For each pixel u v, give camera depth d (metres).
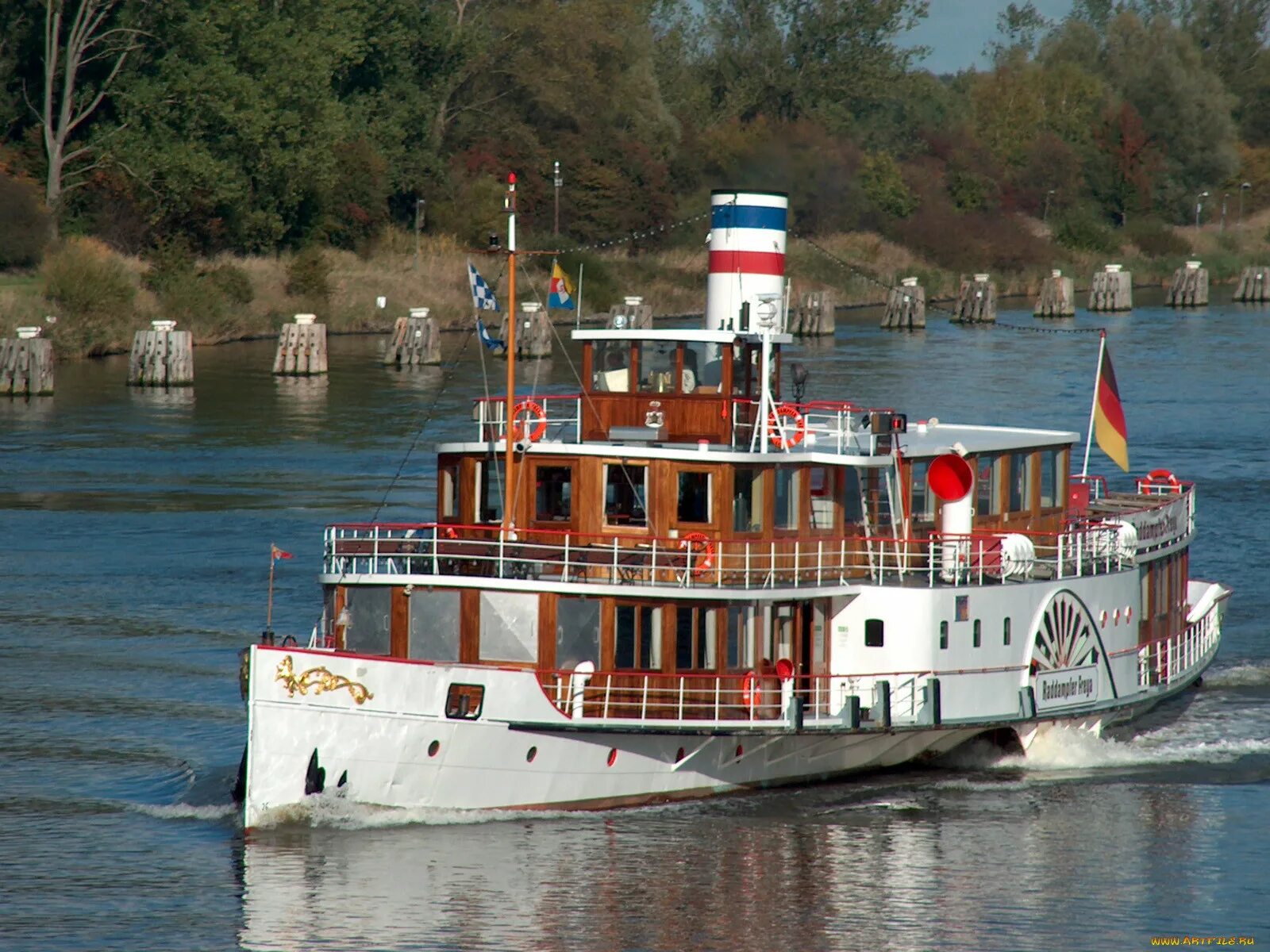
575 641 119.38
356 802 115.38
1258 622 183.88
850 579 128.88
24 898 107.06
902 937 103.19
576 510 124.94
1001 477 139.75
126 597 188.75
